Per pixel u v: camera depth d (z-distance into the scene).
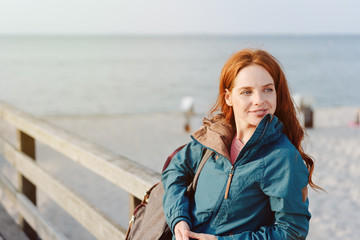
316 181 6.87
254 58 1.30
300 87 35.53
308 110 12.17
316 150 9.19
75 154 2.40
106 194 6.47
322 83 38.91
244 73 1.29
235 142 1.36
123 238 1.93
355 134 11.26
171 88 34.38
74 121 14.07
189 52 115.88
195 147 1.48
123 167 1.96
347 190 6.40
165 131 12.24
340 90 33.88
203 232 1.31
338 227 5.07
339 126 12.79
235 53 1.36
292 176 1.16
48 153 9.12
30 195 3.40
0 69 52.47
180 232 1.31
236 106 1.33
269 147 1.22
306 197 1.19
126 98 28.25
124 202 6.14
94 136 11.55
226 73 1.35
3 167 7.89
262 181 1.19
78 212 2.42
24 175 3.33
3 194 6.15
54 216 5.46
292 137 1.36
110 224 2.06
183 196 1.40
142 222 1.52
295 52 114.00
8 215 3.72
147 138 11.22
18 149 3.43
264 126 1.20
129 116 15.18
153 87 35.09
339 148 9.43
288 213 1.16
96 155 2.18
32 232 3.42
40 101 26.33
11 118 3.48
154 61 74.69
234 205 1.24
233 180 1.24
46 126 2.93
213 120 1.46
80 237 4.86
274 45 185.25
